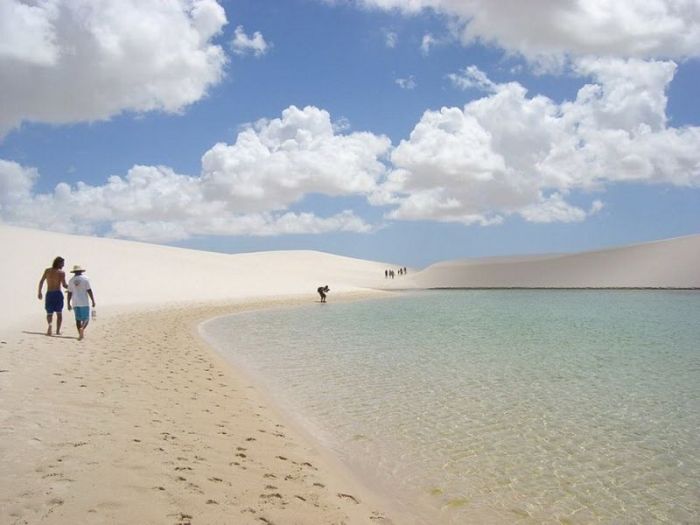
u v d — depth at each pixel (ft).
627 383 36.68
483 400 31.99
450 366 42.96
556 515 17.29
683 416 28.60
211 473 17.67
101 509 13.74
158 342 49.73
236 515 14.74
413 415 28.66
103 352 40.01
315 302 127.44
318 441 23.98
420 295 160.45
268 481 17.97
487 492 18.97
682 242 193.67
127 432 20.71
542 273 202.59
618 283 172.14
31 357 34.96
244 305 111.45
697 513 17.56
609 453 23.04
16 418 20.97
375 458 22.16
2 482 14.84
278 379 37.81
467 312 97.45
